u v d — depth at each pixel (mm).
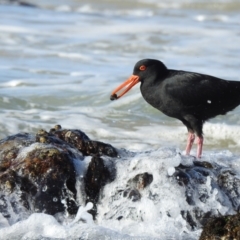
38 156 9375
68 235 8703
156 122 16141
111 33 30453
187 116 12320
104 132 15125
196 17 38438
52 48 26188
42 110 17031
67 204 9305
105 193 9422
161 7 43344
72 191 9336
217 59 24391
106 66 22969
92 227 8789
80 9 42000
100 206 9398
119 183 9422
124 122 16062
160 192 9273
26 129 15148
